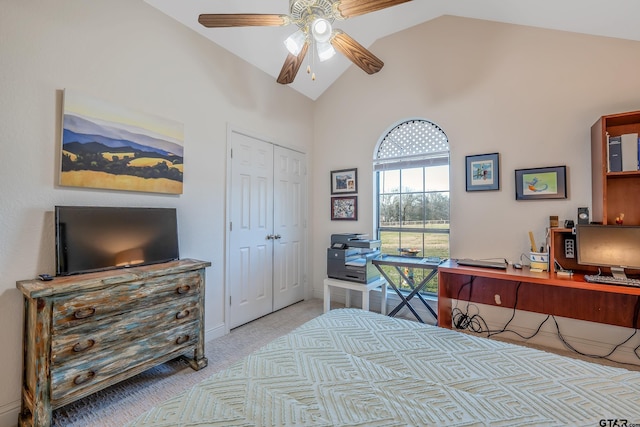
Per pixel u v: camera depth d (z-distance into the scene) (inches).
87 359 64.6
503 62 107.9
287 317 129.3
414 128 130.6
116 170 80.4
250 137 123.2
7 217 64.5
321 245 156.3
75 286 62.1
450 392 39.3
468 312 115.0
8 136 64.5
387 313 132.4
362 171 142.3
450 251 118.0
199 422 33.5
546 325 102.0
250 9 99.9
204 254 104.7
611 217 88.1
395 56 131.7
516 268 96.7
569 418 34.3
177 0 91.5
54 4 70.7
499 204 108.4
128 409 69.0
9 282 64.7
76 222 71.5
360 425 33.1
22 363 66.1
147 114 87.6
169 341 79.9
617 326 91.0
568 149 97.1
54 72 70.6
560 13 90.3
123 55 83.0
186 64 99.2
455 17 117.3
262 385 40.4
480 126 112.2
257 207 126.7
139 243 82.3
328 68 140.9
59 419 65.0
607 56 91.7
